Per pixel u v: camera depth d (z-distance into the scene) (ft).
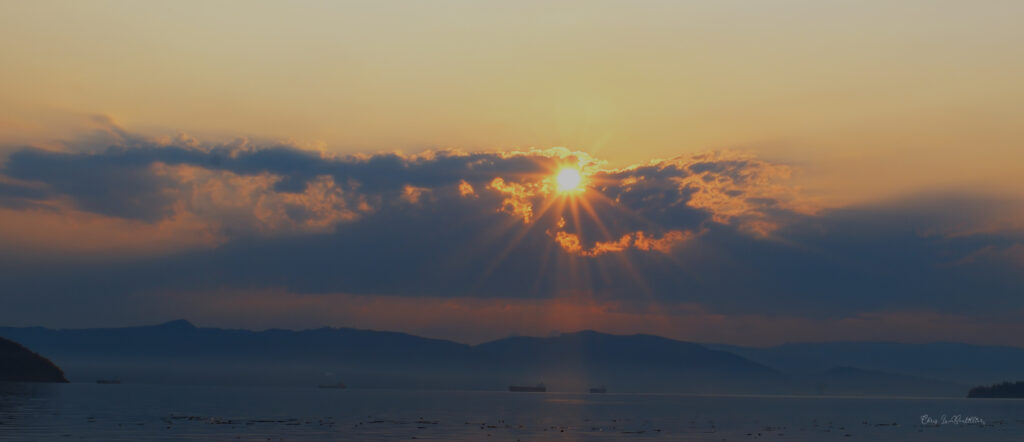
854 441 443.73
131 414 552.41
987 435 511.40
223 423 483.92
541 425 531.50
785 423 630.74
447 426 499.92
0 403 640.58
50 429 410.72
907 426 612.29
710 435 465.47
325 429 451.12
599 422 588.50
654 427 535.19
